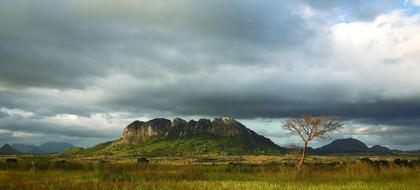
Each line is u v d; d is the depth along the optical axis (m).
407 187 32.91
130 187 30.73
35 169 55.12
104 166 56.56
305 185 34.97
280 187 32.56
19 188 28.23
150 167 59.47
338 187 32.94
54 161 61.44
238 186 32.44
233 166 63.75
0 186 28.72
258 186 32.56
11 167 56.38
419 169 49.22
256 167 61.66
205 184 33.50
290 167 56.69
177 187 31.33
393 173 47.28
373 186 33.66
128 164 60.50
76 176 43.12
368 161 54.03
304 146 49.22
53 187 28.62
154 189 30.02
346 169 51.53
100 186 30.33
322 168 55.53
